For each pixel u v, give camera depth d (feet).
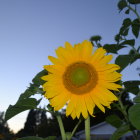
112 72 1.49
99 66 1.51
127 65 1.82
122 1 2.40
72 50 1.51
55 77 1.52
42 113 51.31
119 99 1.89
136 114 1.25
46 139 1.56
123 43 2.14
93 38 2.30
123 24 2.26
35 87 1.64
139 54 1.82
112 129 18.99
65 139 1.57
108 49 2.01
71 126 23.70
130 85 1.87
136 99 1.31
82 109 1.49
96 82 1.50
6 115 1.66
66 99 1.51
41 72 1.68
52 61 1.51
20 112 1.66
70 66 1.52
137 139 1.63
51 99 1.51
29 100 1.60
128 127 1.53
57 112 1.61
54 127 32.81
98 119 21.16
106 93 1.49
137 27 2.28
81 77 1.51
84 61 1.52
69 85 1.52
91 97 1.50
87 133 1.48
